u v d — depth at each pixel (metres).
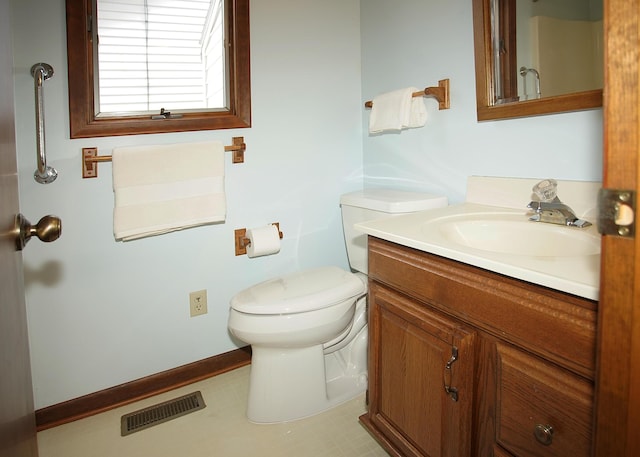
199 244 1.88
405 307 1.22
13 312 0.72
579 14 1.20
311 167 2.11
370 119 2.02
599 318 0.55
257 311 1.51
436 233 1.18
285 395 1.62
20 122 1.48
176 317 1.87
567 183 1.28
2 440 0.61
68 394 1.68
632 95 0.47
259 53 1.91
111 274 1.71
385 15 1.98
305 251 2.15
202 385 1.91
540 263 0.88
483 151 1.57
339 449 1.49
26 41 1.47
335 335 1.66
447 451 1.11
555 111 1.29
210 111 1.85
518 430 0.92
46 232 0.81
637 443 0.52
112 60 1.65
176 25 1.74
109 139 1.65
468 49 1.59
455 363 1.05
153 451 1.50
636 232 0.49
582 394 0.78
